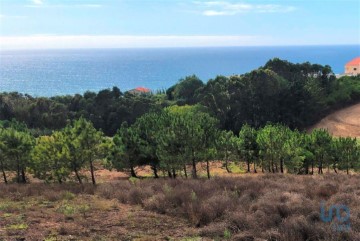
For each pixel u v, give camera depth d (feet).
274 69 257.14
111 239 27.07
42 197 44.93
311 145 94.43
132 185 52.95
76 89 647.15
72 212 35.17
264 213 30.27
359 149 92.48
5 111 224.74
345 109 242.78
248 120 215.51
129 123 220.43
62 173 68.74
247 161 99.76
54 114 220.23
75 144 68.80
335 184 45.62
